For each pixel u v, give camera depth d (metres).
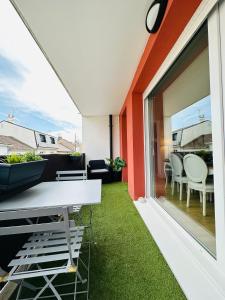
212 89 1.36
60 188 1.76
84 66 2.93
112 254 1.80
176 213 2.45
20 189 1.47
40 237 1.43
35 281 1.47
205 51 1.83
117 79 3.47
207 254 1.51
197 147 2.27
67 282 1.44
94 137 7.01
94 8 1.74
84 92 4.24
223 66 1.25
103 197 3.98
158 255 1.76
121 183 5.71
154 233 2.21
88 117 7.05
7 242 1.46
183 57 1.96
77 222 2.61
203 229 1.89
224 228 1.26
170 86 2.75
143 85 3.21
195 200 2.73
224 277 1.27
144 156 3.60
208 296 1.24
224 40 1.24
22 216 0.96
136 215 2.83
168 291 1.32
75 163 5.32
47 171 2.92
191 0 1.40
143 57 2.50
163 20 1.62
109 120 6.93
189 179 2.53
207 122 1.97
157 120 3.29
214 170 1.35
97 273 1.52
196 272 1.48
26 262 1.10
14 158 1.46
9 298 1.32
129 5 1.72
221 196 1.28
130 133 3.90
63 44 2.32
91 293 1.32
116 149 6.94
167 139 3.16
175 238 2.06
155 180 3.38
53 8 1.72
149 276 1.48
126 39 2.23
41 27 1.99
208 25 1.38
